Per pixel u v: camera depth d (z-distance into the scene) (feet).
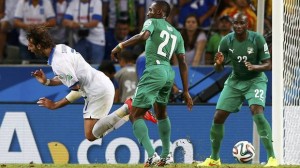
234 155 113.91
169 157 101.40
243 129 134.51
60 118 136.15
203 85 145.18
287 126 122.62
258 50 102.89
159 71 96.58
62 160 136.15
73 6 150.71
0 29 152.05
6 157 136.36
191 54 149.28
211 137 107.14
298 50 123.54
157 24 97.35
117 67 145.48
